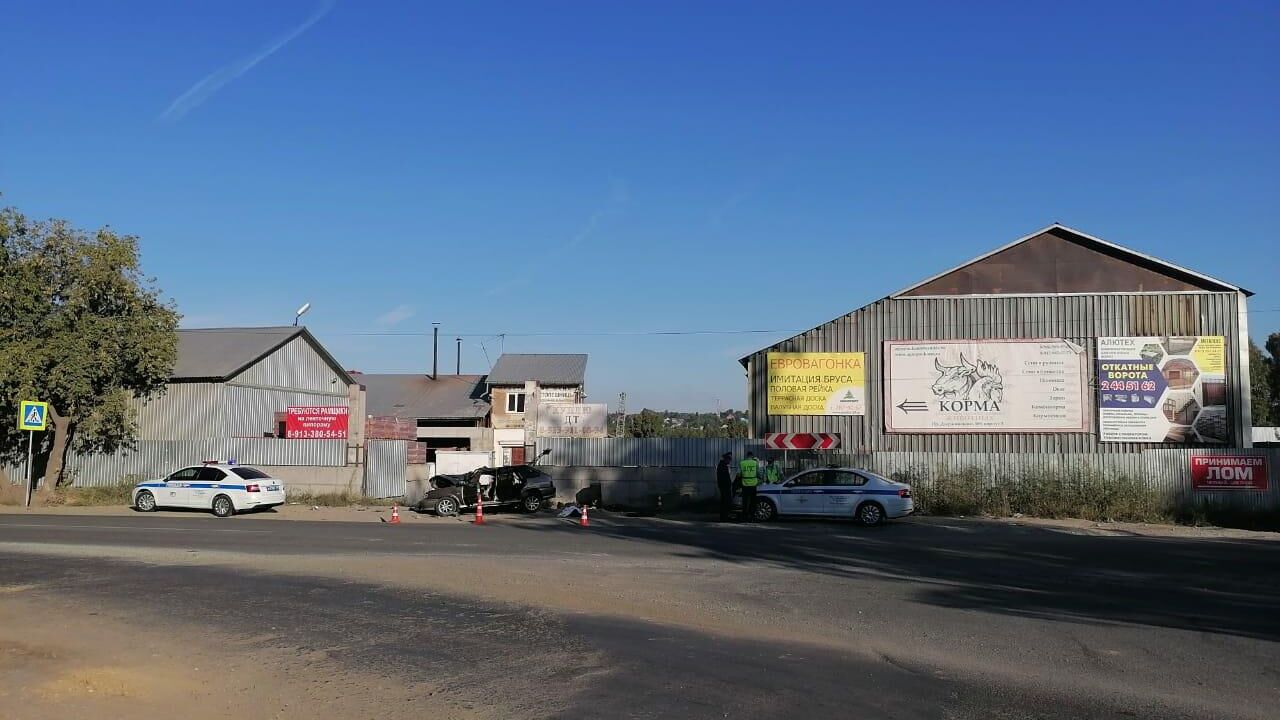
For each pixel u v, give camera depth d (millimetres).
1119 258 31078
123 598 13031
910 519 27203
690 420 113000
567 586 14000
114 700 7852
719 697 7867
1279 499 27500
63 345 32812
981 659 9305
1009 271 31609
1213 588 13977
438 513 29188
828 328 32719
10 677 8594
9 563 16719
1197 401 30125
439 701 7820
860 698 7832
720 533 22797
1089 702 7723
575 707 7598
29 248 33562
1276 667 8961
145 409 37625
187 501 29703
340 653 9633
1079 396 30812
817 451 31391
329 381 46312
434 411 56719
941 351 31797
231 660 9336
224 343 41781
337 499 33656
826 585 14219
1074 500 27766
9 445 35938
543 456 33438
